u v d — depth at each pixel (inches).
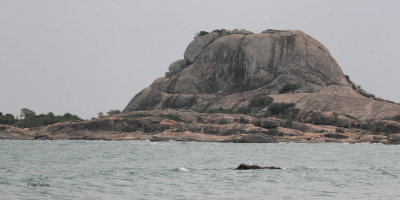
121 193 1306.6
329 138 6309.1
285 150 4045.3
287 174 1860.2
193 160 2731.3
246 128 6614.2
